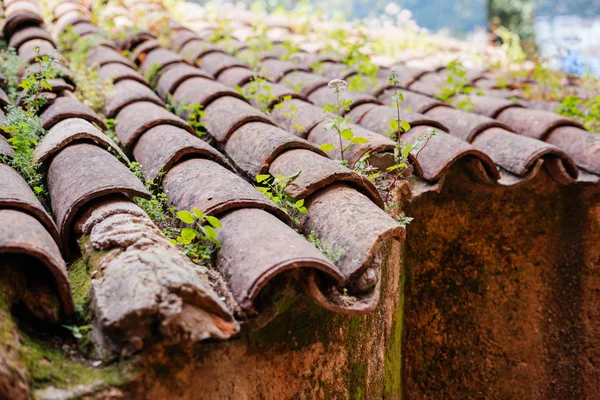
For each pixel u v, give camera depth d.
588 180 3.09
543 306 3.24
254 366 1.76
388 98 4.01
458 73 4.36
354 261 1.84
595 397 3.35
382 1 14.44
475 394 3.19
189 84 3.64
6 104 2.89
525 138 3.15
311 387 1.94
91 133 2.39
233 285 1.69
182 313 1.50
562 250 3.21
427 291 2.98
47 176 2.31
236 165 2.69
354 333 2.11
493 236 3.07
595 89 4.76
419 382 3.08
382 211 2.08
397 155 2.50
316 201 2.16
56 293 1.58
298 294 1.76
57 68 3.15
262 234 1.79
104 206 1.91
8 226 1.58
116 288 1.55
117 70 3.73
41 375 1.44
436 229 2.92
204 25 5.54
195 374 1.61
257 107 3.54
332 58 4.83
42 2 4.98
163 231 2.03
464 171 2.93
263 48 4.96
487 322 3.15
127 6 5.23
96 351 1.53
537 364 3.28
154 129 2.81
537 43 9.32
